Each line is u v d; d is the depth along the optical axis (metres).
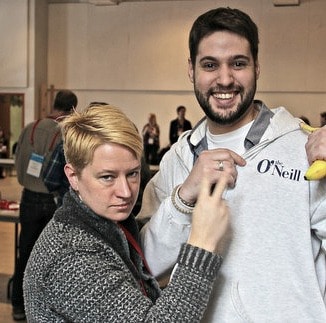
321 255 1.10
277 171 1.06
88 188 0.95
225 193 1.07
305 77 9.28
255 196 1.05
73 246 0.90
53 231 0.93
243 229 1.05
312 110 9.34
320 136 0.99
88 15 10.13
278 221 1.04
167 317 0.84
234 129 1.14
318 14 9.08
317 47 9.16
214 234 0.90
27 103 9.81
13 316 3.33
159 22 9.85
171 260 1.12
